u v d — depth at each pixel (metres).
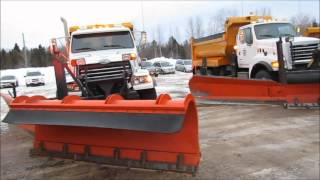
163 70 38.69
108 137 4.97
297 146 6.72
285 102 10.00
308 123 8.52
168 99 3.80
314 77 9.59
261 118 9.33
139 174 5.46
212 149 6.73
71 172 5.75
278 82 10.45
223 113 10.28
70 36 9.23
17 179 5.63
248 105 10.95
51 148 5.54
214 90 11.48
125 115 3.86
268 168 5.64
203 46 17.16
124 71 8.19
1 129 9.72
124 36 9.32
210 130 8.28
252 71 12.78
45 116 4.51
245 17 14.49
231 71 14.79
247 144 6.97
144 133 4.66
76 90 8.84
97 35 9.20
